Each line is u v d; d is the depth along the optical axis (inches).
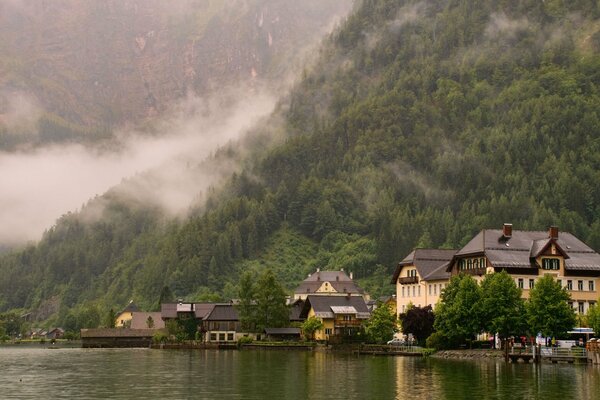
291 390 4365.2
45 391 4461.1
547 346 6879.9
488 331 6786.4
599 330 6683.1
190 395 4200.3
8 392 4424.2
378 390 4311.0
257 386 4591.5
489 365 6018.7
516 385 4495.6
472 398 3966.5
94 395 4259.4
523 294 7790.4
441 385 4525.1
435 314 7539.4
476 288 6953.7
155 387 4608.8
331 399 3973.9
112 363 7027.6
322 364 6402.6
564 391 4217.5
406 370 5575.8
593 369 5570.9
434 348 7588.6
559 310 6535.4
